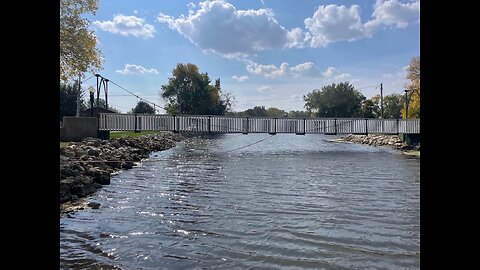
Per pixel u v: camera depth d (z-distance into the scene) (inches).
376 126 1512.1
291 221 389.7
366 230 357.1
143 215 411.2
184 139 2415.1
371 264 268.1
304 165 967.0
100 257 274.5
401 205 473.1
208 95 3267.7
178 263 267.1
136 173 782.5
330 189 600.1
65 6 925.2
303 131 1504.7
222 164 983.6
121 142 1195.9
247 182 673.6
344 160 1110.4
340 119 1510.8
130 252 287.6
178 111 3159.5
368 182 676.1
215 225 372.2
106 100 1530.5
